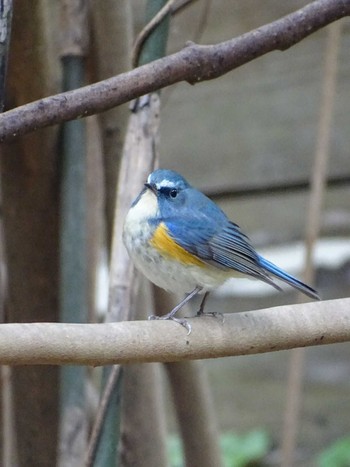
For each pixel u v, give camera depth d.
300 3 12.11
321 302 6.04
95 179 8.91
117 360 5.35
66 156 7.75
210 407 8.26
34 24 7.36
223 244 7.73
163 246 7.46
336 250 12.55
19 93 7.67
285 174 12.61
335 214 12.53
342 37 12.27
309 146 12.52
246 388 13.02
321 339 5.94
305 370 12.73
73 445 7.14
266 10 12.23
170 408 12.84
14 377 8.46
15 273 8.30
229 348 5.75
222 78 12.80
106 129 7.89
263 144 12.70
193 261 7.60
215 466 8.29
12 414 8.63
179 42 12.28
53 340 5.11
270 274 8.00
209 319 5.82
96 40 7.92
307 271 9.48
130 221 7.25
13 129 5.42
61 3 8.01
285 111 12.60
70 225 7.65
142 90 5.69
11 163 7.87
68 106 5.50
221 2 12.34
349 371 12.58
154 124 6.98
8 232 8.20
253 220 12.83
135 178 6.93
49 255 8.21
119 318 6.69
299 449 12.64
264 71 12.68
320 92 12.45
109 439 6.55
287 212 12.71
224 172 12.82
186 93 12.93
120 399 6.60
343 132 12.39
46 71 7.66
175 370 8.00
